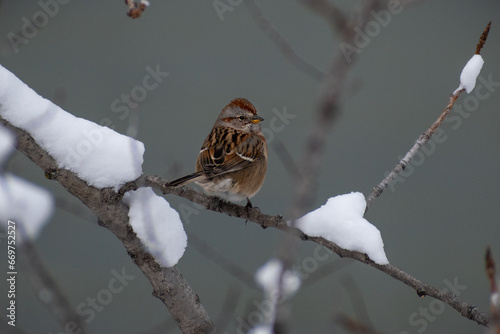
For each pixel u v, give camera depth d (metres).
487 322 5.22
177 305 6.14
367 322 6.06
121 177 5.95
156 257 6.00
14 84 5.91
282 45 5.07
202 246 5.81
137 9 5.61
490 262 3.61
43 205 5.00
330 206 6.02
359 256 5.74
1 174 5.07
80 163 5.91
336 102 3.32
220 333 5.65
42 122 5.88
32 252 4.89
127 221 5.99
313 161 3.26
